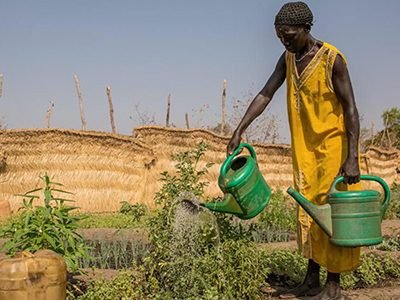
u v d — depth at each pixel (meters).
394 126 24.20
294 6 3.25
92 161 9.78
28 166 9.21
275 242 6.34
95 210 9.76
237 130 3.56
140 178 10.36
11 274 2.69
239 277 3.38
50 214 3.36
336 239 3.18
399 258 5.02
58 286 2.80
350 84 3.27
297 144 3.44
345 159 3.30
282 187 13.98
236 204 3.29
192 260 3.36
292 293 3.67
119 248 5.31
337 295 3.42
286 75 3.48
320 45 3.31
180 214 3.44
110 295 3.35
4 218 8.17
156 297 3.35
